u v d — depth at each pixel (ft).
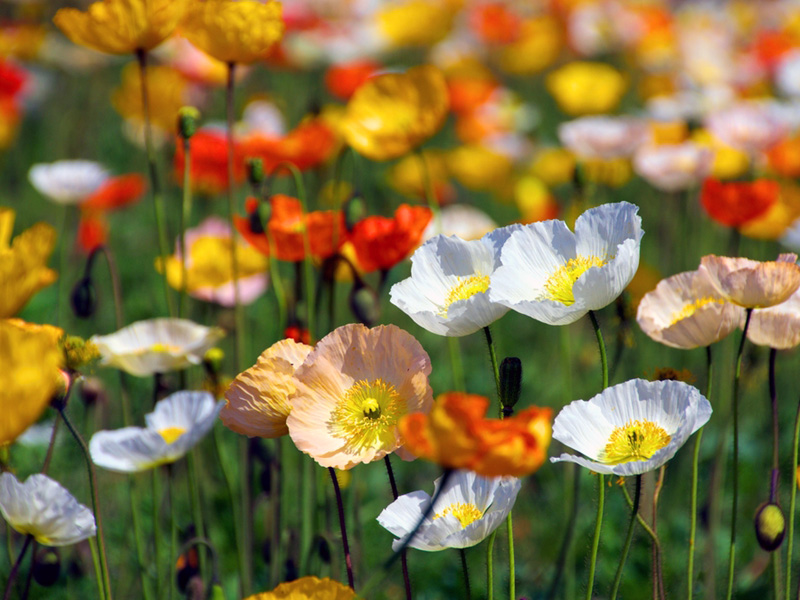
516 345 7.78
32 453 4.92
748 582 4.93
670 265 7.22
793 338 3.85
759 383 5.83
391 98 4.92
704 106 8.70
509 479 3.56
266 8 4.47
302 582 3.48
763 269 3.68
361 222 4.45
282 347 3.62
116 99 7.32
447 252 3.70
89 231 7.23
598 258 3.66
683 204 6.77
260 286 5.32
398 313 7.30
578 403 3.59
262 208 4.49
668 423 3.58
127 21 4.39
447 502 3.65
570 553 4.53
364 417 3.56
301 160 5.51
